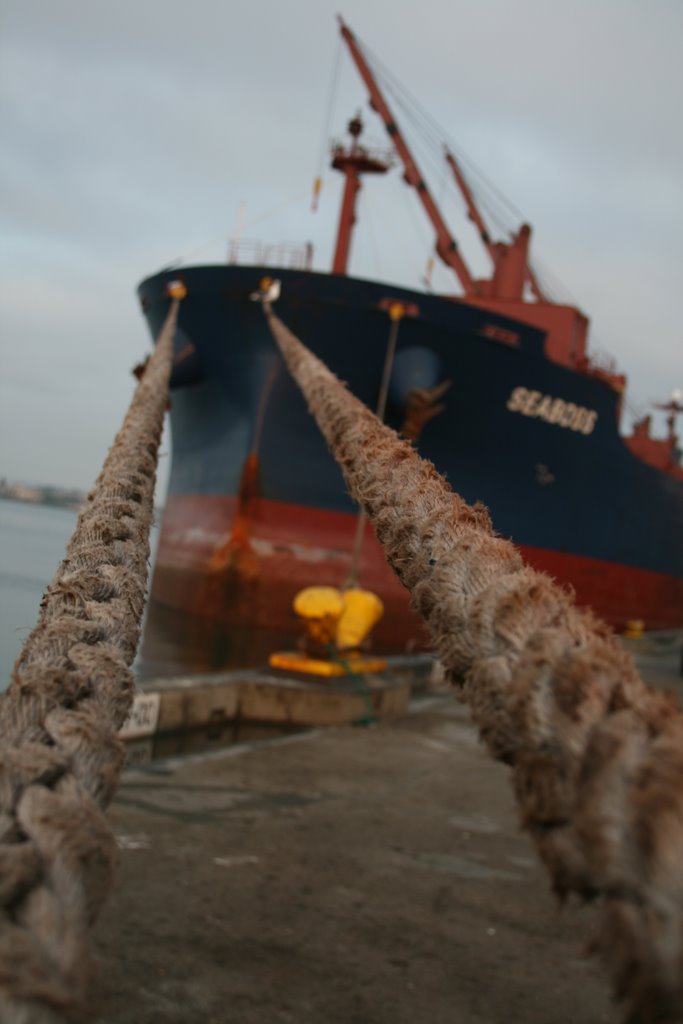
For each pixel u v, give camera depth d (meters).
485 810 5.41
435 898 3.87
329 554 18.94
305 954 3.20
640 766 0.52
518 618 0.82
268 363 18.41
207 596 19.61
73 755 0.85
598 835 0.50
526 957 3.34
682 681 14.61
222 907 3.53
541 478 20.25
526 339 18.50
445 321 17.67
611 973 0.48
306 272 17.52
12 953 0.51
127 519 1.77
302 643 9.09
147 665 15.27
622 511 22.83
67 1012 0.48
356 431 2.05
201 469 21.36
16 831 0.68
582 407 20.28
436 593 1.02
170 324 6.32
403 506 1.34
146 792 5.07
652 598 25.92
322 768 6.10
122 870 3.80
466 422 18.83
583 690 0.63
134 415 3.00
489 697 0.78
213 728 7.98
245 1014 2.74
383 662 9.73
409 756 6.80
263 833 4.53
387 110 24.88
